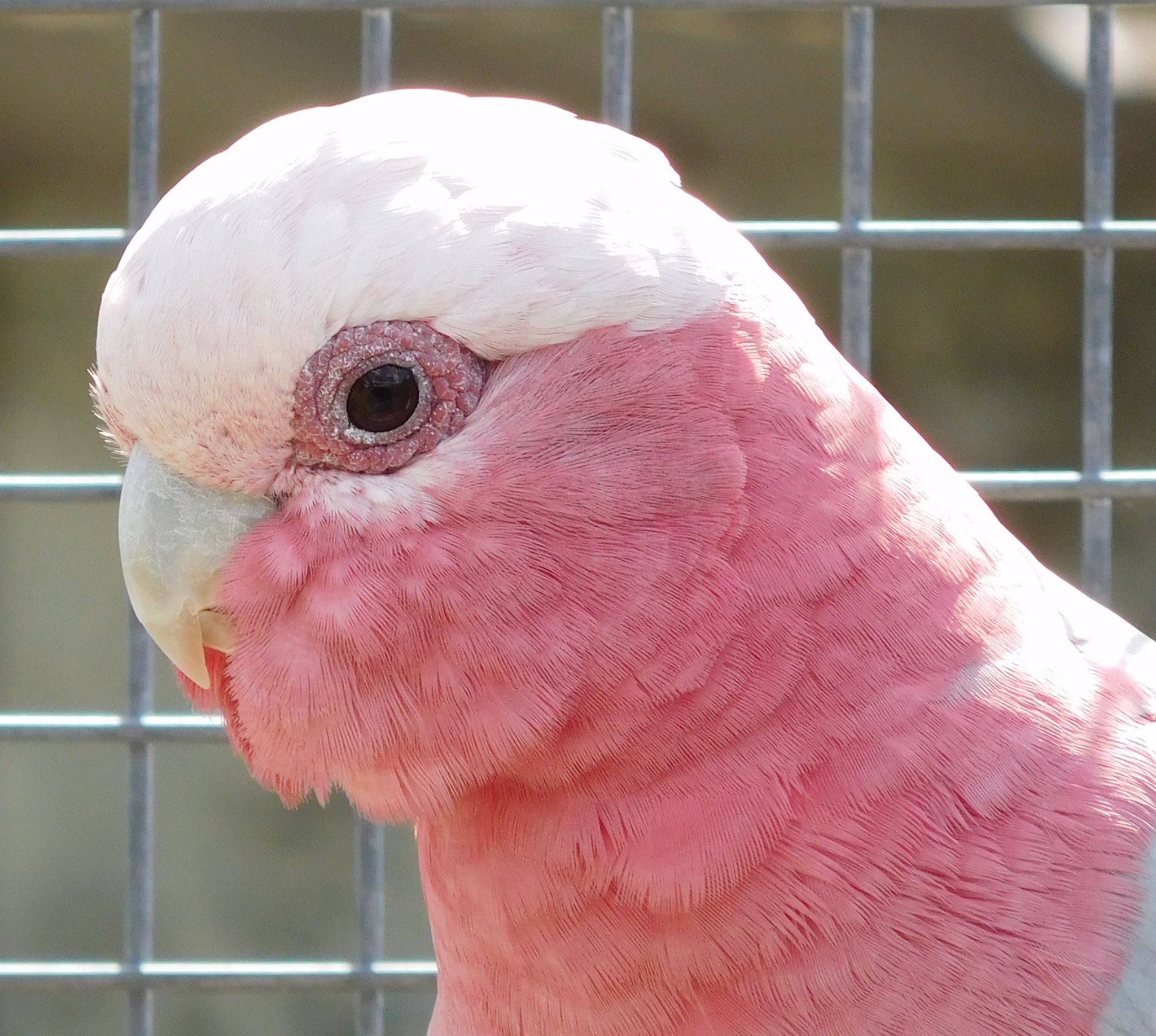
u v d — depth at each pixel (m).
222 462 2.17
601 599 2.12
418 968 3.40
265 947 8.82
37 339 9.58
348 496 2.14
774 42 8.14
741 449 2.17
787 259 8.98
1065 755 2.23
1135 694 2.37
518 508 2.12
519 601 2.12
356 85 8.40
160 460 2.24
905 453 2.33
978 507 2.42
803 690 2.16
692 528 2.14
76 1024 8.54
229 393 2.12
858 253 3.26
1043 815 2.19
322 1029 8.47
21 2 3.21
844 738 2.16
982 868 2.15
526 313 2.12
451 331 2.12
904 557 2.23
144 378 2.13
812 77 8.36
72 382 9.59
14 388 9.57
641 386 2.15
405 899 8.43
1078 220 8.95
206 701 2.50
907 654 2.20
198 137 8.66
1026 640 2.31
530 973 2.31
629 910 2.20
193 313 2.10
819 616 2.17
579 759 2.17
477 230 2.12
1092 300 3.27
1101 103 3.24
